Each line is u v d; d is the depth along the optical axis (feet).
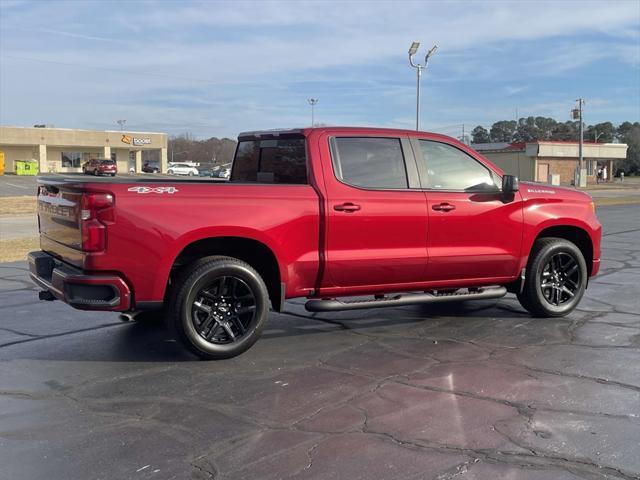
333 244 18.85
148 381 16.34
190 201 17.10
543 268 22.52
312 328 21.85
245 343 18.08
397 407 14.48
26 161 210.18
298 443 12.61
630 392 15.40
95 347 19.52
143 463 11.79
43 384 16.15
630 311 24.30
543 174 204.03
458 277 21.09
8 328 21.88
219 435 13.02
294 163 19.79
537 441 12.65
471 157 21.29
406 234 19.81
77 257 16.97
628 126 420.36
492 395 15.23
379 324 22.40
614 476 11.24
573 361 17.90
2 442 12.72
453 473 11.34
